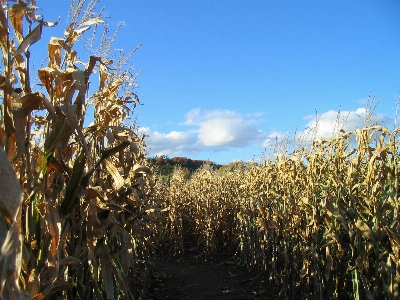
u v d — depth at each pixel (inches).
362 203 169.3
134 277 233.3
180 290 288.8
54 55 119.2
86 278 132.7
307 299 216.1
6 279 72.7
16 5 102.2
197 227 448.8
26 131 98.0
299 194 224.2
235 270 346.9
